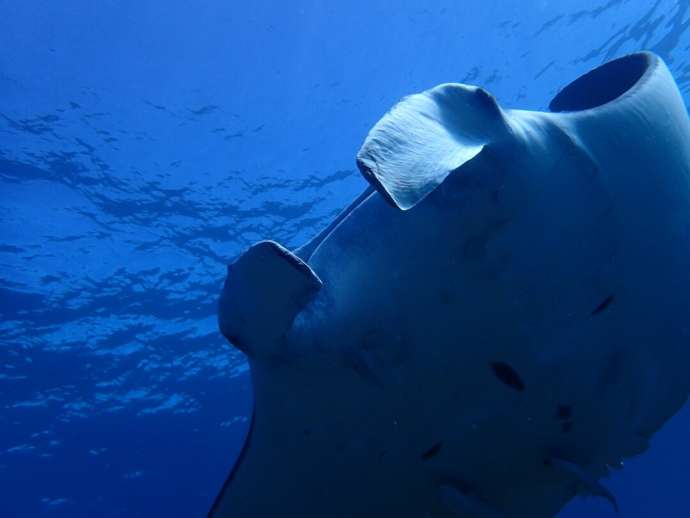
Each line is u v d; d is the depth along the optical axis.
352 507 2.64
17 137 10.74
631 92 2.38
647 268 2.34
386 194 1.23
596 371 2.32
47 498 18.84
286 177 12.78
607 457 2.50
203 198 12.70
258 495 2.80
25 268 12.62
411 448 2.37
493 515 2.36
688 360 2.61
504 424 2.31
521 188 2.00
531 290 2.11
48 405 15.95
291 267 1.77
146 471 19.48
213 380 17.56
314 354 2.15
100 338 14.84
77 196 11.88
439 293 2.09
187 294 14.70
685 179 2.43
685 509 24.80
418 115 1.55
